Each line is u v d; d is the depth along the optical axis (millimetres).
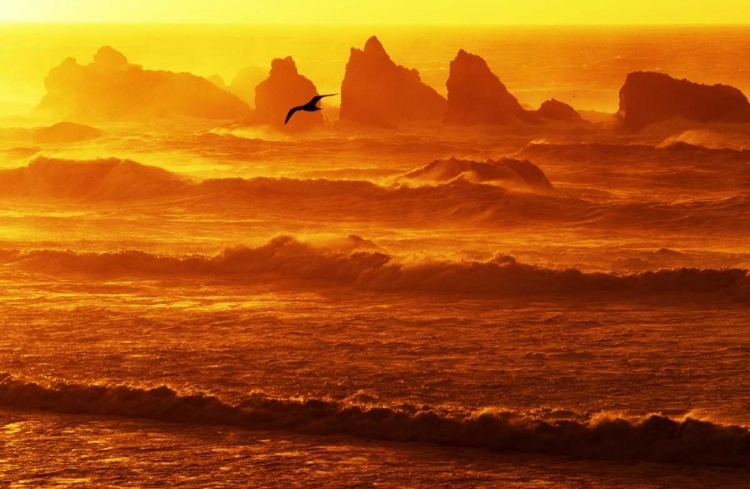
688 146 178625
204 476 39781
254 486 38812
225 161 186125
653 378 53250
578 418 46062
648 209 124500
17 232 109500
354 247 91125
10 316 68250
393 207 130125
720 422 46250
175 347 59969
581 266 90812
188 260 86625
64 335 62938
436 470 40438
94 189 143125
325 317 68438
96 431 45062
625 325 65562
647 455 41969
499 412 45188
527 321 67062
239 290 78812
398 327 65438
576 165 174625
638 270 89500
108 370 55188
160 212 128625
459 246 101562
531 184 146500
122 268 86250
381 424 45156
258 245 88812
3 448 42844
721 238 110875
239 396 49062
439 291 77312
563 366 55625
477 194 130500
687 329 64312
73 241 102750
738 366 55344
